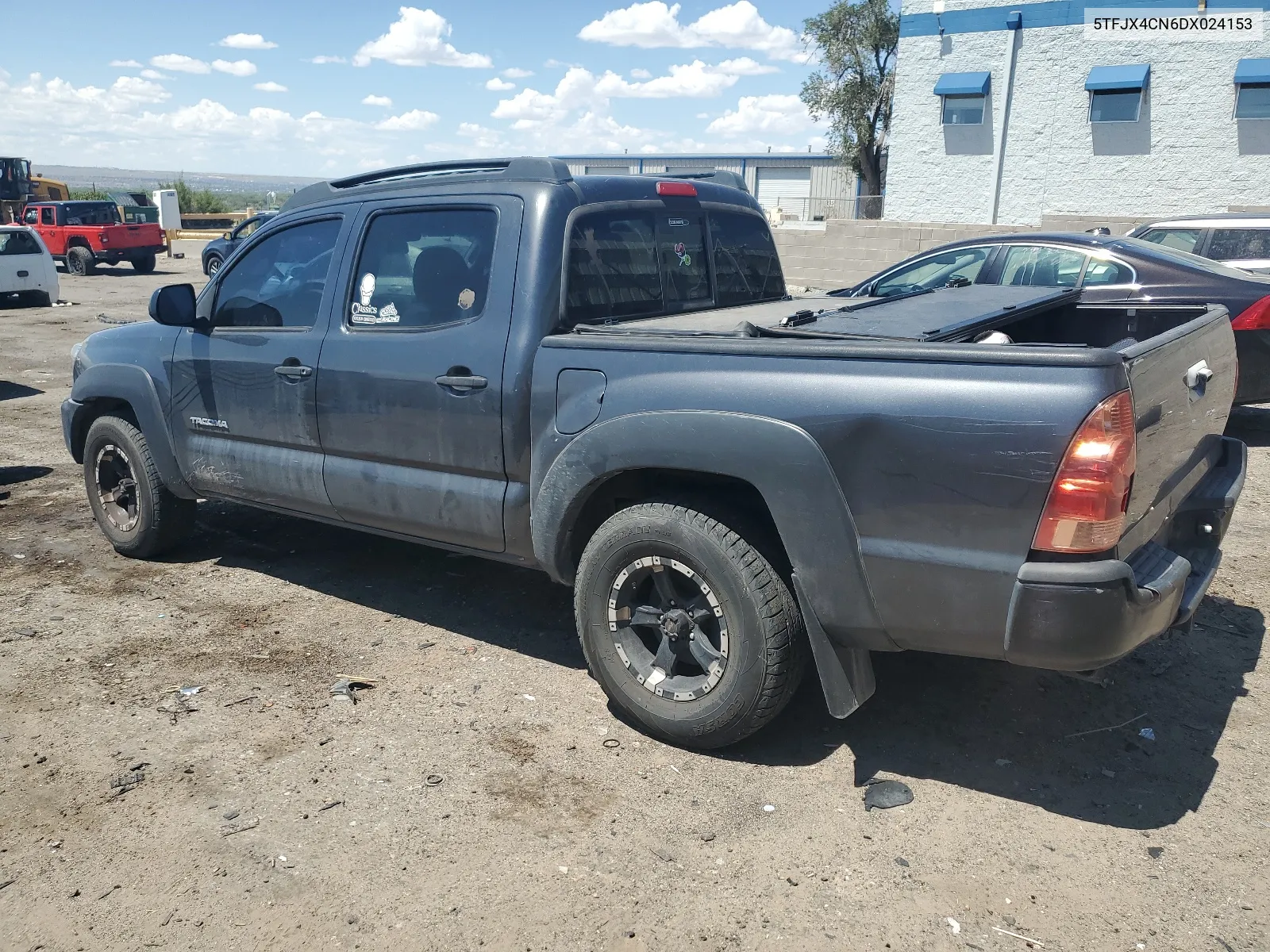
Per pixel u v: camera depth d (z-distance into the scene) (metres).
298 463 4.50
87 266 26.30
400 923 2.66
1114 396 2.64
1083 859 2.89
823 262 19.20
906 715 3.72
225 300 4.81
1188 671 4.04
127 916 2.70
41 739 3.58
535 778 3.32
